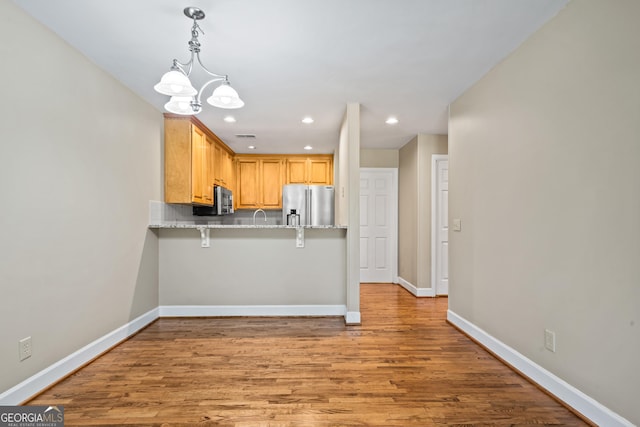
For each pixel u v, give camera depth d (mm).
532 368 2145
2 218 1747
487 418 1764
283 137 4750
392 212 5672
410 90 3057
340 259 3703
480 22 2016
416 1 1800
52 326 2088
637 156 1487
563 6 1879
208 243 3611
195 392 2010
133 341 2871
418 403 1903
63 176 2184
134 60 2453
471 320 2977
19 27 1840
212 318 3570
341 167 4133
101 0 1770
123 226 2893
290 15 1910
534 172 2150
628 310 1526
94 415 1769
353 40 2197
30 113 1921
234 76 2734
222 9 1849
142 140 3209
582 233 1777
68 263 2229
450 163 3404
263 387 2074
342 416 1775
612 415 1594
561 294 1921
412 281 4875
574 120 1830
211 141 4438
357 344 2811
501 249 2516
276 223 6203
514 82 2352
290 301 3672
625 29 1541
